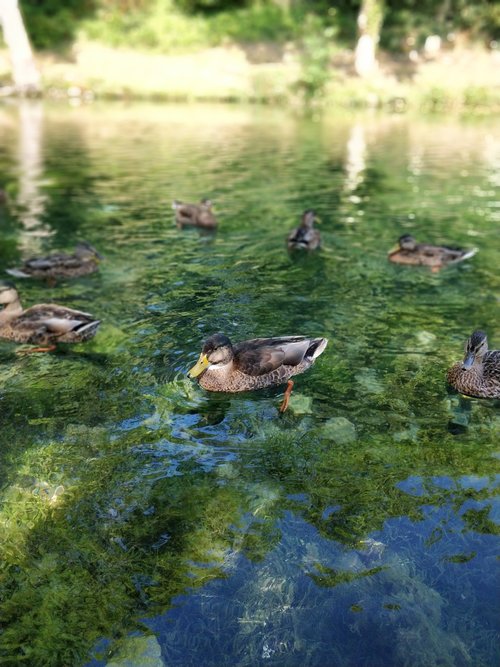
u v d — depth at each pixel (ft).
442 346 6.76
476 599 3.61
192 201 12.86
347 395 5.75
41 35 34.96
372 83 31.81
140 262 9.34
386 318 7.49
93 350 6.61
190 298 8.02
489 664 3.27
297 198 13.24
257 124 24.45
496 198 13.57
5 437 5.08
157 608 3.57
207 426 5.27
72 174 15.20
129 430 5.20
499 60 36.19
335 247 10.14
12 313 6.89
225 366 5.74
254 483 4.56
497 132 23.66
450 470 4.69
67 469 4.70
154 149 18.72
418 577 3.75
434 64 35.63
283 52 36.24
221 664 3.28
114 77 32.40
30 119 24.23
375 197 13.50
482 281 8.76
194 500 4.38
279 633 3.43
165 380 6.01
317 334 7.02
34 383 5.93
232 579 3.76
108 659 3.29
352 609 3.58
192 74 33.32
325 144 20.25
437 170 16.51
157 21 37.14
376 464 4.77
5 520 4.18
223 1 40.24
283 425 5.28
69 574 3.78
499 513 4.23
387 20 37.73
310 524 4.16
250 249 9.99
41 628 3.45
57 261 8.56
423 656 3.32
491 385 5.68
